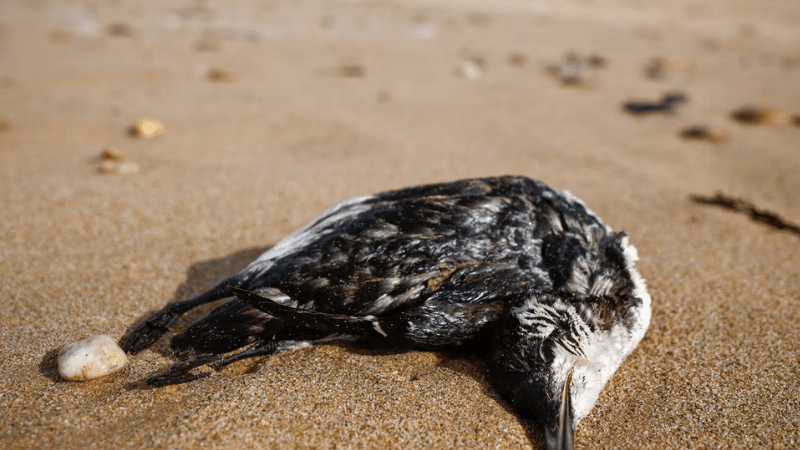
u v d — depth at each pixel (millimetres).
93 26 1953
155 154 908
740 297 593
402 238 480
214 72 1399
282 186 788
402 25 2295
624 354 483
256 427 442
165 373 477
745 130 1161
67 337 520
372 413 458
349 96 1302
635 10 3029
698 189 841
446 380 486
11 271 603
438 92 1374
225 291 506
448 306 468
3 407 454
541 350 458
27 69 1396
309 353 506
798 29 2668
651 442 456
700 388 496
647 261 649
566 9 2945
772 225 739
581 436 460
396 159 908
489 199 501
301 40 1925
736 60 1922
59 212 708
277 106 1197
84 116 1082
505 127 1115
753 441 457
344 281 470
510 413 464
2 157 862
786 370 511
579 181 843
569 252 490
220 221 702
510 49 1956
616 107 1307
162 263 623
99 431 440
